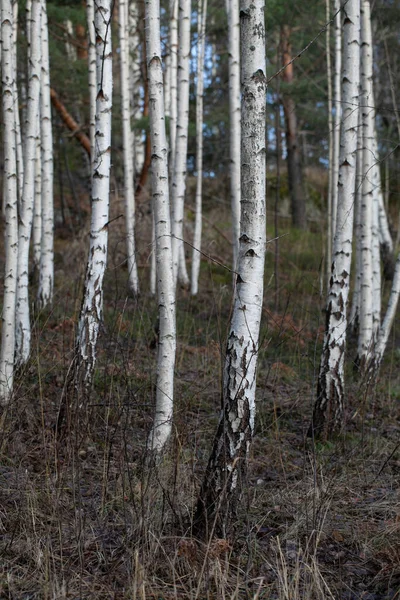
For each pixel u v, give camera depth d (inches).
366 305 329.4
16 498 169.5
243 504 165.9
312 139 917.8
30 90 256.1
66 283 411.5
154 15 203.6
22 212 262.8
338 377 241.4
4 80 231.3
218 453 147.7
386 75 661.3
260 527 163.6
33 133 258.5
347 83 245.8
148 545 145.7
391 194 765.3
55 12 508.1
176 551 139.6
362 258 330.0
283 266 568.7
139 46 643.5
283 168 836.6
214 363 294.7
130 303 371.9
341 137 245.8
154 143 202.4
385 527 166.2
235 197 343.9
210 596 134.6
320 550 157.9
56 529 157.8
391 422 265.4
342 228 244.2
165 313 198.8
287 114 701.3
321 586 140.9
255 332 146.6
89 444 206.7
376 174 421.1
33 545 148.6
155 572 141.1
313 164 936.3
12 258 227.6
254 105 145.9
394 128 674.8
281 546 157.5
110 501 168.1
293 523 166.1
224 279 535.2
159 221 201.2
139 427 227.3
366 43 339.6
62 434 205.9
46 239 379.6
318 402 242.5
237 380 145.9
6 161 228.8
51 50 540.4
